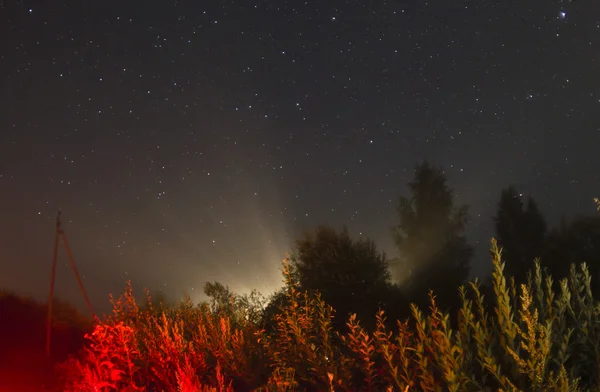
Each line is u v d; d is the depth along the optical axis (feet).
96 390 19.07
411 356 14.02
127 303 25.85
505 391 10.11
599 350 11.06
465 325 11.57
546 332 9.98
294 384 15.35
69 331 44.42
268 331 24.06
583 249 32.94
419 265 45.78
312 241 30.71
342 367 14.93
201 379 18.03
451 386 10.30
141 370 20.26
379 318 15.55
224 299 32.50
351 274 29.07
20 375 29.25
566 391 9.48
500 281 11.16
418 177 54.29
